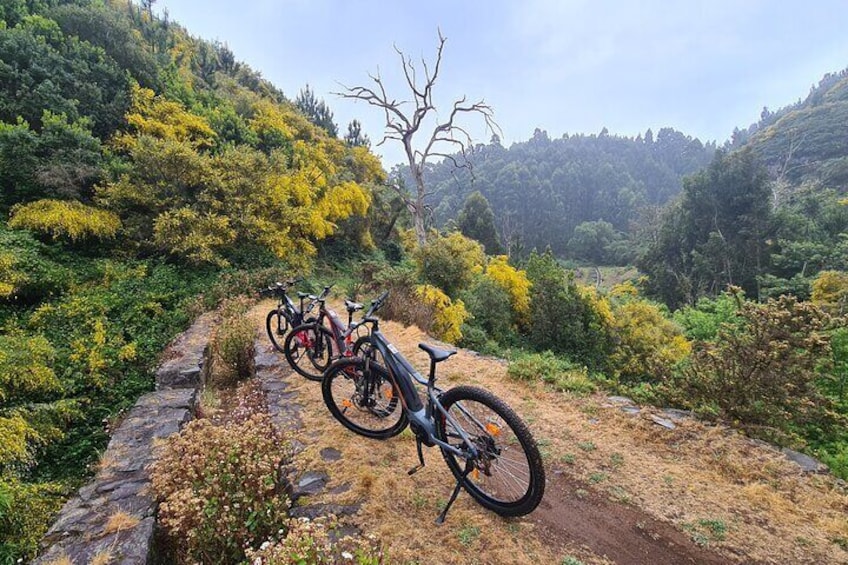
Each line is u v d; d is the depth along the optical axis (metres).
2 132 9.38
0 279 7.03
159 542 2.64
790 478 3.15
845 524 2.69
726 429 3.82
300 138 27.48
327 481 2.94
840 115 91.62
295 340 5.13
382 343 3.23
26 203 9.45
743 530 2.65
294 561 1.84
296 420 3.84
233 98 24.03
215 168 12.87
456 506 2.76
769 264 38.41
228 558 2.35
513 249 51.44
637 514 2.80
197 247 10.76
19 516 3.05
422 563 2.29
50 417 4.73
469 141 24.48
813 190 60.44
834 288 19.22
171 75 17.91
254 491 2.51
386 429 3.49
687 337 21.28
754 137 113.81
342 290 12.37
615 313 23.47
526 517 2.71
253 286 10.30
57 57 12.62
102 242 10.16
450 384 5.04
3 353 5.00
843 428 3.96
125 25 16.66
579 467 3.32
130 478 3.12
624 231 113.25
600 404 4.42
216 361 6.22
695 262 43.97
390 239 28.20
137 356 6.52
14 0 14.45
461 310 12.74
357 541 2.04
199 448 2.75
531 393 4.78
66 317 7.03
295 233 15.60
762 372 3.95
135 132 13.52
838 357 6.51
